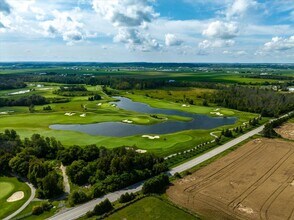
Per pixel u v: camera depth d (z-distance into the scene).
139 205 72.88
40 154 106.94
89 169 88.81
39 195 78.69
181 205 73.44
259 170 96.50
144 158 93.88
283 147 121.06
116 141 126.31
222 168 97.94
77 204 74.81
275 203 74.94
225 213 69.94
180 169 96.81
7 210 72.31
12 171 95.00
